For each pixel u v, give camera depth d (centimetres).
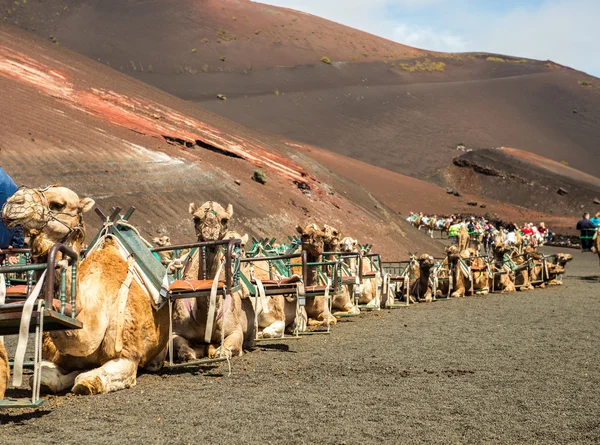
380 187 9475
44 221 654
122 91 4803
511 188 11356
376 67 17300
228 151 4431
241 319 1054
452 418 663
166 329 855
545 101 16375
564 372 898
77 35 14712
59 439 583
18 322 638
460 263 2136
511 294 2231
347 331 1315
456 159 11788
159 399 724
